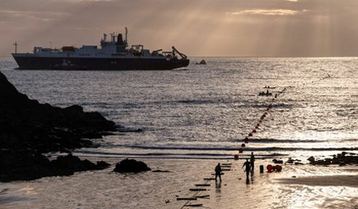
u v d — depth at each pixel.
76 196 68.12
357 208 60.47
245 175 79.94
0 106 132.88
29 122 120.69
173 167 87.38
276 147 108.19
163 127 143.75
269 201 64.06
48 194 69.31
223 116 170.62
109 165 89.12
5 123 113.25
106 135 128.25
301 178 76.81
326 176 77.94
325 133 130.62
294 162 90.00
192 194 68.25
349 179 75.62
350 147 107.81
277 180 75.75
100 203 64.56
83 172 83.19
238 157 96.81
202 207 61.78
